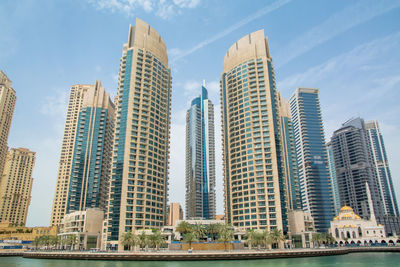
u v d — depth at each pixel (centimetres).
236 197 19000
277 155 18850
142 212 16600
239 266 9012
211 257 11031
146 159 17988
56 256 12669
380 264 10069
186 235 14025
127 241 13775
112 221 16112
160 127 19875
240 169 19400
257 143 19325
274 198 17725
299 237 18812
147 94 19400
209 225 16488
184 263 10006
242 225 18162
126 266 9219
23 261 11750
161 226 17962
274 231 15200
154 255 11038
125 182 16750
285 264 9694
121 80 19438
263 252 11719
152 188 17750
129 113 18288
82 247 17412
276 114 19988
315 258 12131
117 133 18125
